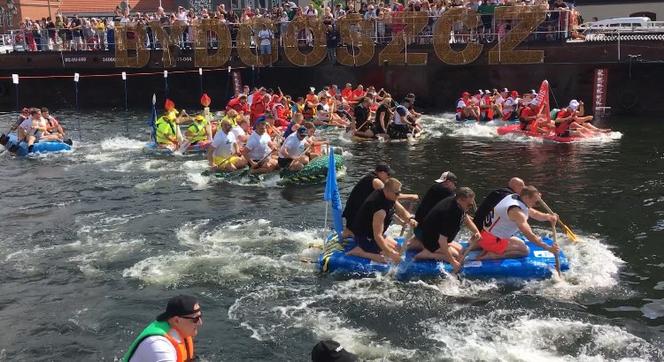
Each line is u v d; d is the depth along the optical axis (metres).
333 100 21.23
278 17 26.78
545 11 22.02
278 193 12.02
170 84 28.11
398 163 14.50
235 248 8.92
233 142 13.39
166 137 16.42
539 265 7.68
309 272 8.00
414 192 11.84
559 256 7.86
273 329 6.57
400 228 9.38
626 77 21.53
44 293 7.55
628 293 7.23
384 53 24.53
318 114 20.69
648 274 7.75
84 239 9.47
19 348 6.29
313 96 21.22
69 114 26.39
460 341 6.26
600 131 17.59
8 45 34.53
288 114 20.31
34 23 31.25
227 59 26.59
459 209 7.46
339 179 13.01
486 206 7.82
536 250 8.05
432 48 23.91
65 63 28.55
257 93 20.50
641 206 10.52
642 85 21.44
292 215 10.52
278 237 9.37
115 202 11.55
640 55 21.12
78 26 29.44
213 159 13.41
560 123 16.81
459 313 6.84
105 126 22.42
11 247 9.16
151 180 13.20
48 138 16.88
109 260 8.55
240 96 20.52
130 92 28.59
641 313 6.76
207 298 7.31
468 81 23.73
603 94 21.81
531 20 22.22
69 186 12.86
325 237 8.58
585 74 21.94
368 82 25.14
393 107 20.72
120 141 18.64
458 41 23.67
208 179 13.15
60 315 6.97
